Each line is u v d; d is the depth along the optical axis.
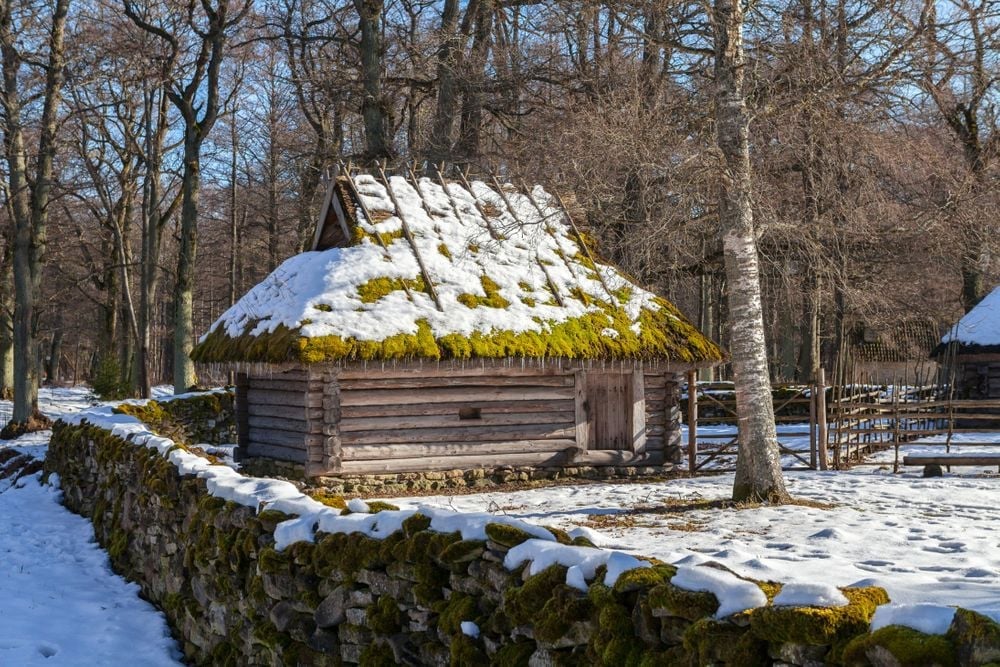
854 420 19.66
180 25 31.41
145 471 11.04
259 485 8.12
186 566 8.86
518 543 4.93
